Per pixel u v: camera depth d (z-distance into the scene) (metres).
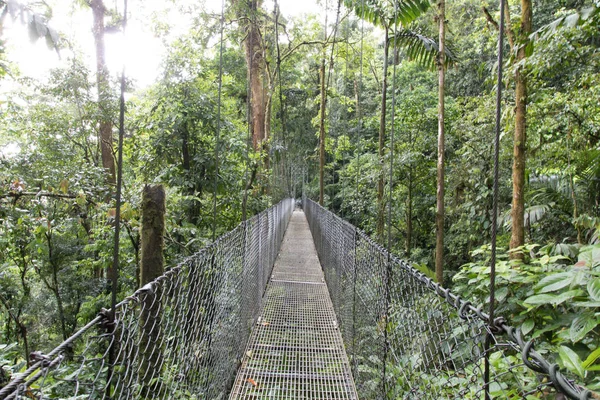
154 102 5.46
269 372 2.49
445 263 6.46
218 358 1.89
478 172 5.11
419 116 6.90
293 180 21.16
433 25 5.33
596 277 1.38
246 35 7.73
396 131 7.11
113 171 5.87
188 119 4.96
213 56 8.41
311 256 6.90
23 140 5.76
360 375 2.27
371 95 13.38
